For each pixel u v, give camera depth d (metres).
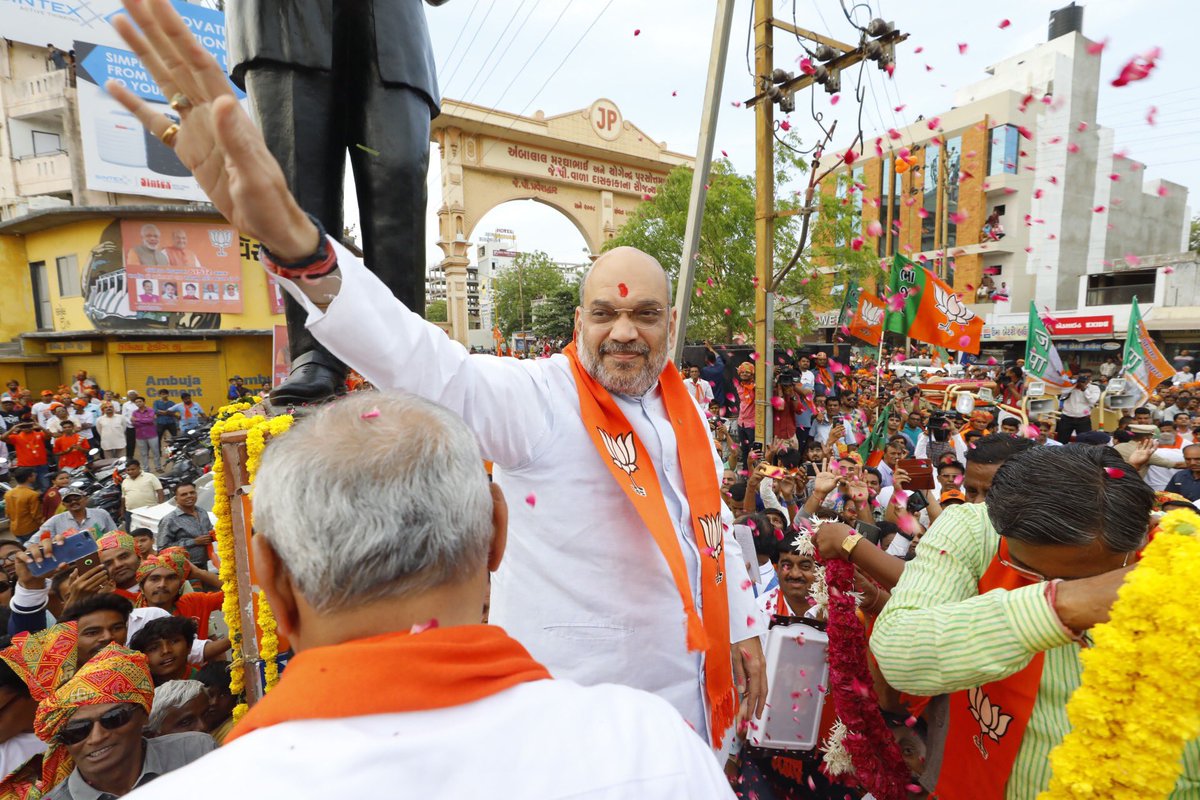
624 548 1.55
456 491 0.77
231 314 16.78
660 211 18.14
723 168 17.19
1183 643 1.08
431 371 1.29
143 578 3.50
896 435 7.33
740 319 16.84
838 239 14.86
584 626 1.53
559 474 1.53
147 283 15.90
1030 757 1.44
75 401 12.62
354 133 2.55
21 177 19.11
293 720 0.66
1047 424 7.44
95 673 2.01
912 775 1.99
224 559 2.13
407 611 0.74
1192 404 9.95
